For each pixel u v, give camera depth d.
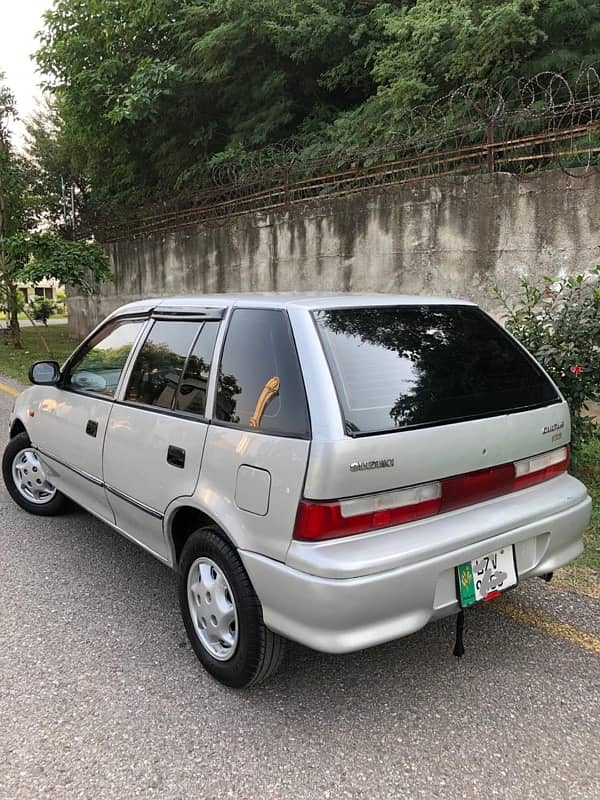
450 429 2.55
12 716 2.65
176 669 2.97
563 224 6.70
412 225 8.03
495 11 8.22
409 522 2.47
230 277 11.34
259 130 12.65
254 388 2.66
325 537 2.30
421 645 3.13
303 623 2.35
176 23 12.80
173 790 2.26
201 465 2.80
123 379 3.56
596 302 4.62
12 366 12.49
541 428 2.93
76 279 12.24
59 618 3.42
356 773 2.33
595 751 2.42
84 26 14.20
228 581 2.69
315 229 9.39
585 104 6.68
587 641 3.12
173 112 13.78
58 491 4.72
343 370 2.51
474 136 7.88
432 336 2.90
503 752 2.42
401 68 9.91
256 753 2.43
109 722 2.61
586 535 4.13
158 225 13.30
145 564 4.08
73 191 20.39
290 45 11.95
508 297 7.21
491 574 2.65
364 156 8.76
